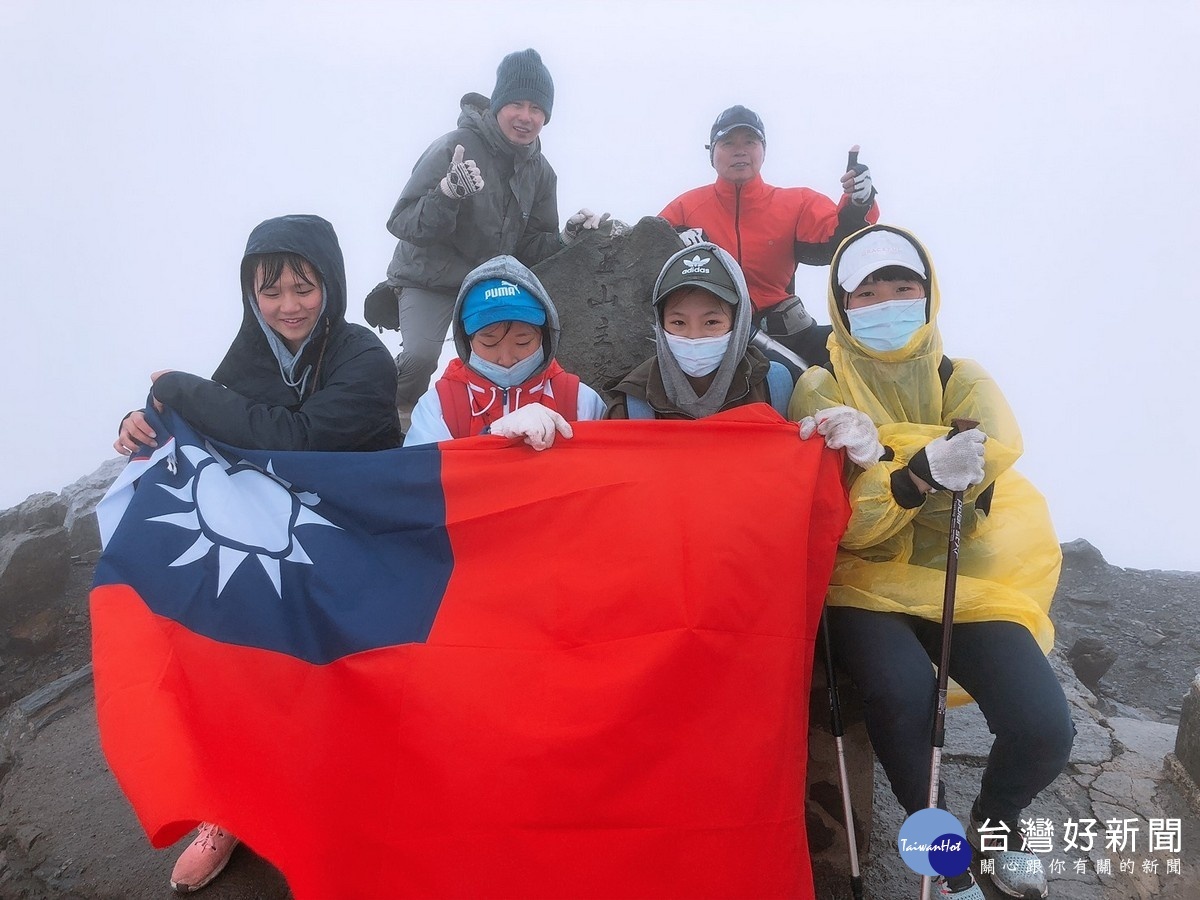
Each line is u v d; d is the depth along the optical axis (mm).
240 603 2797
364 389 3117
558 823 2480
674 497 2754
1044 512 3109
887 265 2980
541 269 4555
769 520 2693
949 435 2680
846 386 3146
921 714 2660
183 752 2527
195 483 2934
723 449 2830
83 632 6043
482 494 2863
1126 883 3242
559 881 2471
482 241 4820
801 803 2609
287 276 3055
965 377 3135
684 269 3064
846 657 2838
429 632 2680
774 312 5039
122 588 2785
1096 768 3873
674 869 2488
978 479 2619
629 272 4523
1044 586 3010
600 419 3205
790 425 2822
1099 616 6699
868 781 3191
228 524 2883
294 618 2791
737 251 4992
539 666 2611
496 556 2814
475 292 3195
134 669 2648
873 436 2756
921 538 3025
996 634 2773
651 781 2512
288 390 3230
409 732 2549
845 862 3193
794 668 2633
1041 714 2631
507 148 4680
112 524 2965
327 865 2562
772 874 2518
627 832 2490
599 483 2811
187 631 2766
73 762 4098
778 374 3258
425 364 5230
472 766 2494
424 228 4551
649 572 2666
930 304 3076
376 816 2537
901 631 2795
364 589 2789
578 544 2770
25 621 5996
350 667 2656
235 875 3221
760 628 2627
